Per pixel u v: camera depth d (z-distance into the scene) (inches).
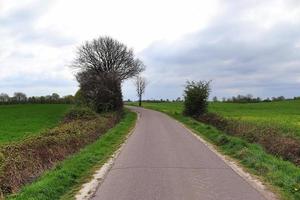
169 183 483.2
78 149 821.2
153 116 2516.0
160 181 495.5
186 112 2313.0
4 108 3137.3
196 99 2261.3
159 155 735.7
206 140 1022.4
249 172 557.3
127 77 3595.0
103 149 818.2
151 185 472.1
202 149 831.7
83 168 589.0
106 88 2418.8
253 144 821.9
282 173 514.9
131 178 517.0
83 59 3496.6
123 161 668.7
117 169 589.6
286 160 681.6
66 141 807.7
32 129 1469.0
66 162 608.4
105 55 3503.9
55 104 3932.1
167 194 425.7
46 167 578.6
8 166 511.5
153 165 620.1
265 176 521.3
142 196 418.0
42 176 504.1
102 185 477.4
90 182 496.4
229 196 415.8
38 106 3422.7
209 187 460.1
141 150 814.5
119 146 900.6
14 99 4414.4
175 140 1015.0
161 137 1098.7
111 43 3513.8
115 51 3516.2
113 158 707.4
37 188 421.4
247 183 481.4
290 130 1053.8
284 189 443.2
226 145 864.3
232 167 600.7
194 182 489.1
